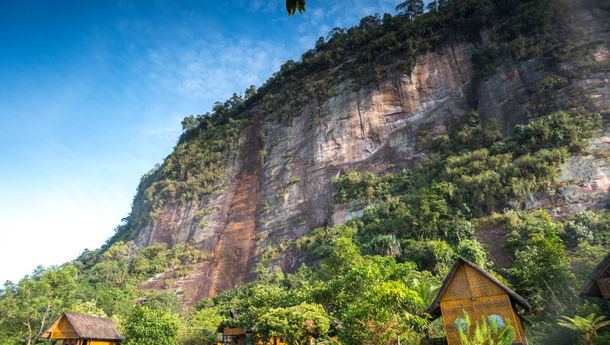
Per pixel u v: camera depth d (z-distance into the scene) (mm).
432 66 88688
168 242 107688
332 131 93250
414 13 108812
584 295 15234
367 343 16875
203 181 115688
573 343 18453
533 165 50562
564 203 45875
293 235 81188
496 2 86875
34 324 46500
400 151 79250
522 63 71000
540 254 26328
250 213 96188
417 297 17219
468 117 72562
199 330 39094
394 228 55281
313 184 87438
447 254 42406
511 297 15625
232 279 82750
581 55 63500
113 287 84250
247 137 119688
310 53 126875
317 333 23656
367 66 97625
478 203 52250
